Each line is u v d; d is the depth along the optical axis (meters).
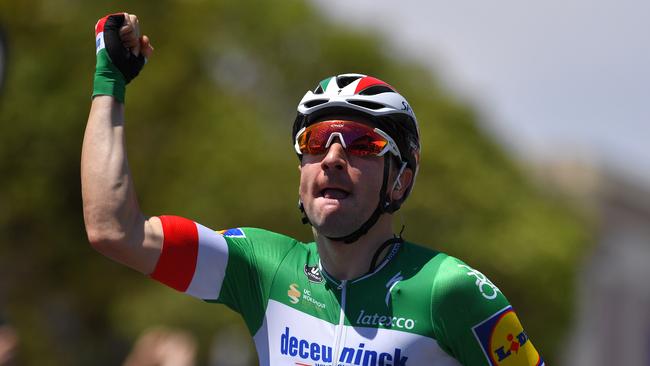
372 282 8.46
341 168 8.34
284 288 8.73
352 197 8.36
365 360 8.20
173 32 50.66
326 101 8.62
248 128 50.75
